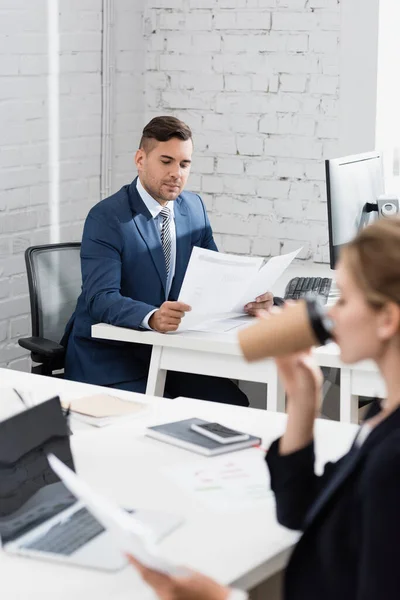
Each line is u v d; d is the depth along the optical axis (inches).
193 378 134.6
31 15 158.7
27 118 160.1
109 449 82.6
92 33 170.6
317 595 53.2
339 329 52.4
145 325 119.0
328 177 132.7
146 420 90.2
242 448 82.9
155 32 178.9
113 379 130.6
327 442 83.7
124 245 129.6
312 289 135.0
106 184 176.7
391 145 170.1
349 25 162.4
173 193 130.1
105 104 174.2
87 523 67.3
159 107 181.2
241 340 58.1
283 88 169.5
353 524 51.1
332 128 166.9
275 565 64.4
